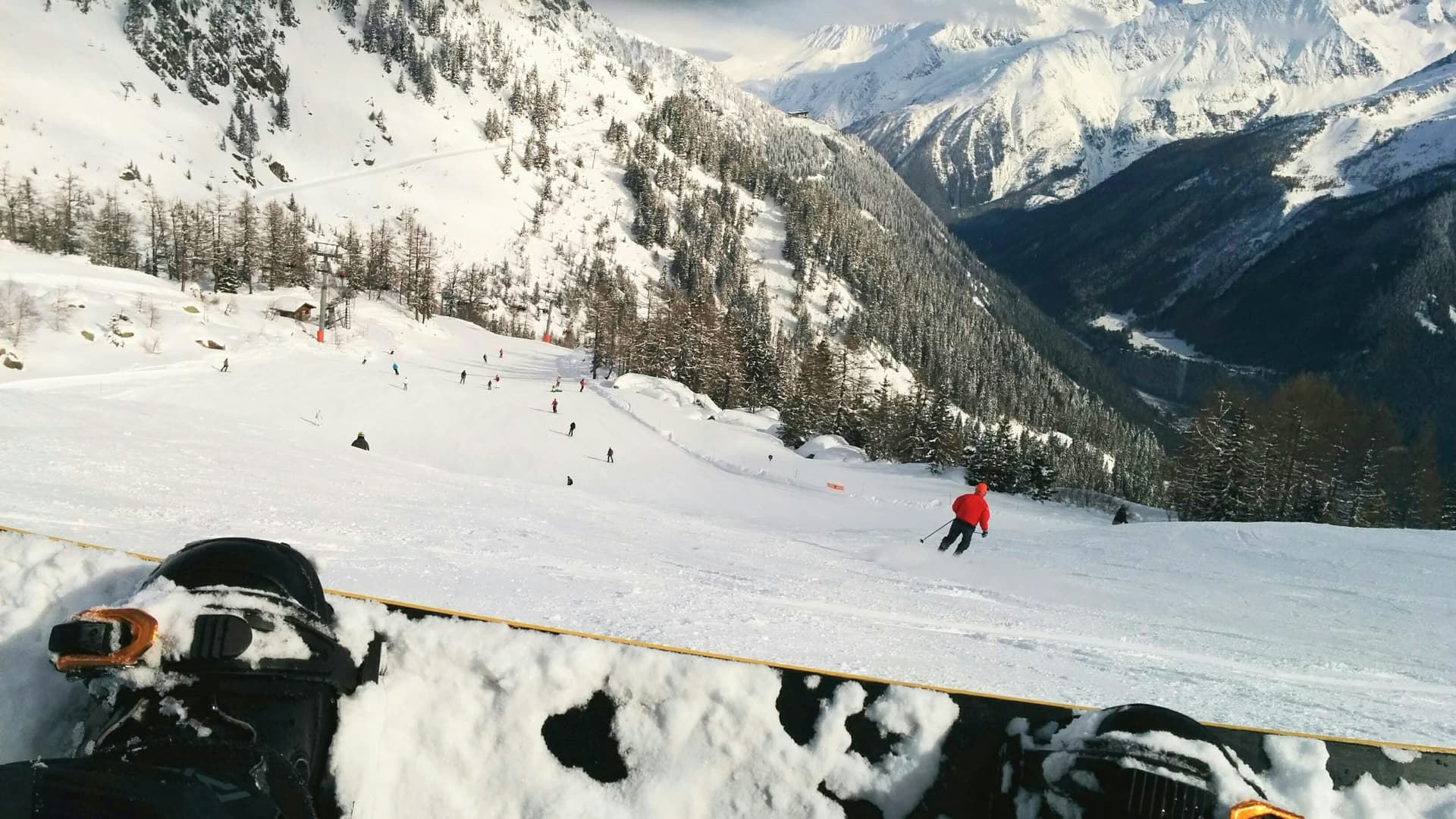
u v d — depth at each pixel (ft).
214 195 529.04
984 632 13.87
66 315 169.99
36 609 5.16
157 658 4.20
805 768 5.22
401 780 5.11
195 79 617.21
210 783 3.16
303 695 4.53
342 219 575.38
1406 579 33.27
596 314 286.87
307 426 149.59
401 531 15.57
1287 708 9.77
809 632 10.12
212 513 13.39
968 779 5.14
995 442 170.91
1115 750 4.30
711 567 18.51
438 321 355.15
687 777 5.24
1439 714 10.75
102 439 21.81
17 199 362.74
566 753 5.30
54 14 581.94
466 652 5.39
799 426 227.20
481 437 160.15
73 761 2.94
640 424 191.31
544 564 13.88
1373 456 152.05
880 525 90.48
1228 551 41.22
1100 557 37.27
